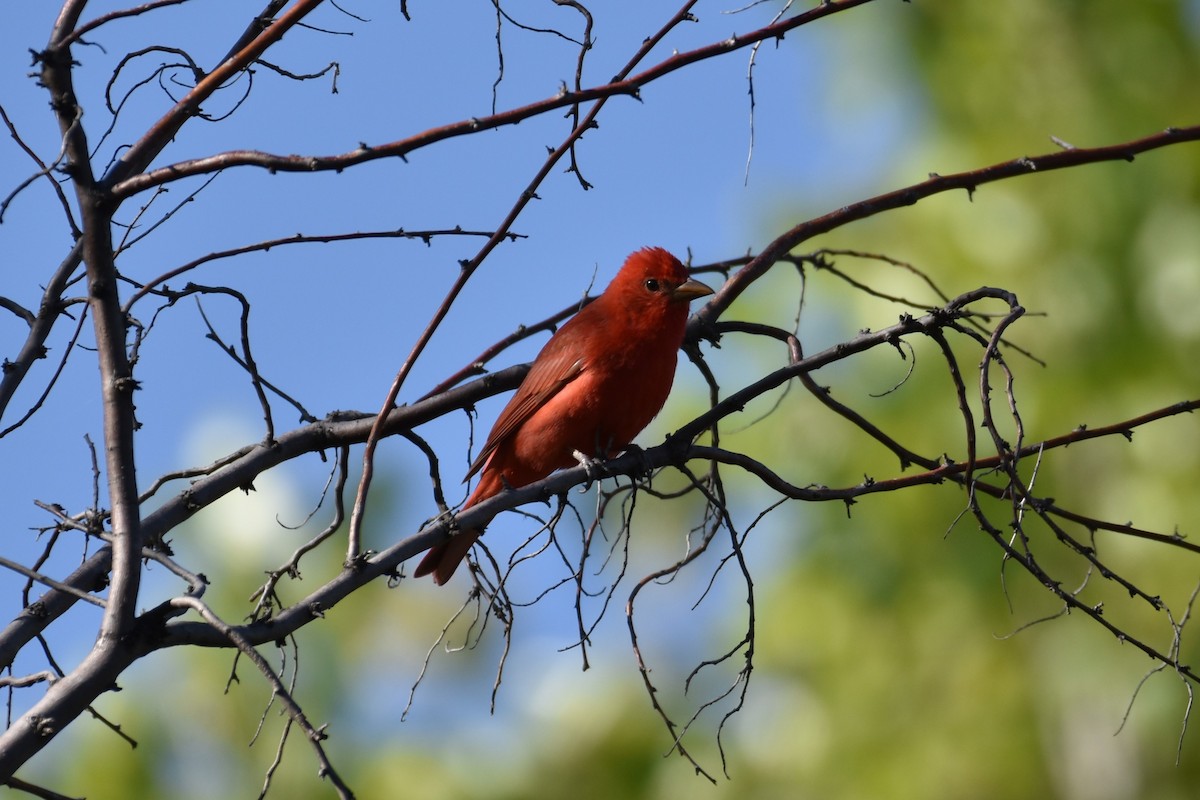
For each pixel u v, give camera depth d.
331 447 7.90
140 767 10.76
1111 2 14.97
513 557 6.99
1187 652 13.44
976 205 14.48
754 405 14.90
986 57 14.99
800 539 14.80
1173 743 13.40
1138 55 14.89
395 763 12.13
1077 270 14.31
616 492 7.61
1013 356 14.21
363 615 12.19
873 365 14.37
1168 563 13.57
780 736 14.80
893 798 13.89
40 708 5.59
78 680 5.64
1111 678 13.55
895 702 14.23
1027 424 14.00
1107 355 14.16
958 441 14.05
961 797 13.84
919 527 14.14
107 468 5.93
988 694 13.96
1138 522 13.73
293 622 6.05
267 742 11.04
